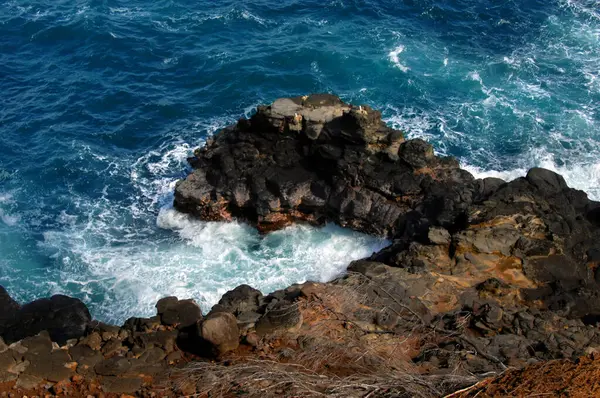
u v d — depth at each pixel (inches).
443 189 1163.3
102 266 1162.0
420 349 735.1
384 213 1179.3
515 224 999.0
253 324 708.7
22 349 644.7
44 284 1124.5
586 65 1699.1
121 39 1809.8
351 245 1195.9
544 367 595.5
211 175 1252.5
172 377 626.5
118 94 1631.4
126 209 1311.5
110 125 1540.4
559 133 1483.8
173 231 1254.9
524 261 948.6
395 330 764.0
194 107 1600.6
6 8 1941.4
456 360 688.4
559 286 912.9
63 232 1247.5
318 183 1210.6
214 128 1537.9
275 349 678.5
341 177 1199.6
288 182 1207.6
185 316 716.0
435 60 1721.2
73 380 620.1
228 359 653.3
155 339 682.2
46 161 1424.7
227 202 1243.2
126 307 1074.7
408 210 1177.4
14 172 1396.4
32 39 1825.8
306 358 658.2
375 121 1192.8
